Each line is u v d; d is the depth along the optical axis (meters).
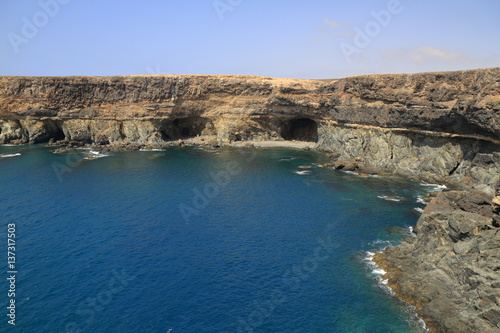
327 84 104.56
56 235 48.16
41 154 101.62
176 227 51.25
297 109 113.94
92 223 52.28
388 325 30.94
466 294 31.25
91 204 60.12
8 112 116.44
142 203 60.97
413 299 33.69
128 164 91.00
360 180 74.75
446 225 39.34
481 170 63.72
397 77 80.25
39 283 37.06
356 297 34.88
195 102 122.75
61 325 31.11
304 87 111.88
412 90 75.81
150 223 52.56
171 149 113.62
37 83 115.56
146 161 94.81
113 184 72.19
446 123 68.56
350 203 60.50
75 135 119.88
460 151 68.81
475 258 33.06
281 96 113.25
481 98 60.28
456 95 66.44
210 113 124.19
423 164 74.81
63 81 116.06
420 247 41.41
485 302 28.64
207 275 39.03
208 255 43.34
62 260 41.66
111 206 59.31
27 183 72.00
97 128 121.00
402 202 60.44
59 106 117.69
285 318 32.25
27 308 33.22
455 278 33.72
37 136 119.00
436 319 30.45
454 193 54.56
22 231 49.19
